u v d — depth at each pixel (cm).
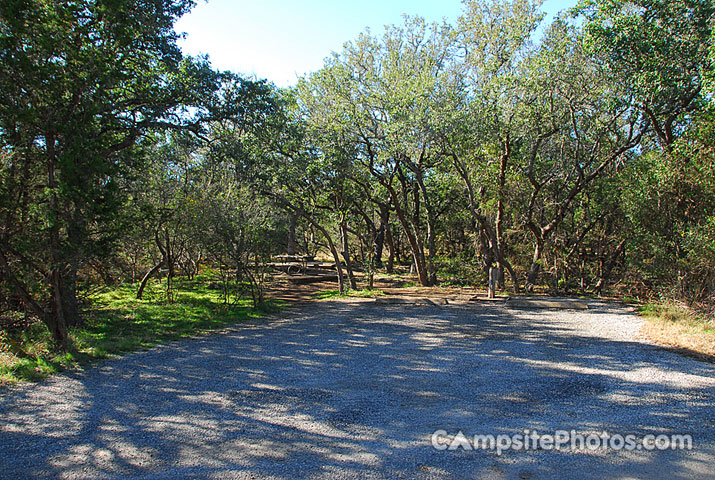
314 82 2008
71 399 601
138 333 1060
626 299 1762
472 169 2075
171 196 1564
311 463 420
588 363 795
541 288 2178
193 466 413
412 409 569
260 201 1675
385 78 1966
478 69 1866
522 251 2317
